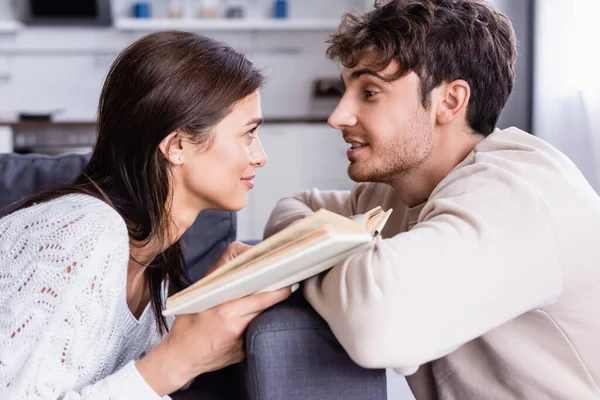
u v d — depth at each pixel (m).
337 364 0.98
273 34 5.26
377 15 1.16
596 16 2.56
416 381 1.23
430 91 1.15
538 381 1.03
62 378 0.97
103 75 5.17
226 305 0.98
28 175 1.63
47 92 5.16
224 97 1.05
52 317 0.94
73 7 4.98
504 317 0.92
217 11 5.13
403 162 1.18
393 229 1.41
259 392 0.97
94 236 0.98
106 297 1.00
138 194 1.08
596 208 1.02
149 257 1.16
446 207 0.98
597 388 1.03
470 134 1.20
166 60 1.05
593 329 1.01
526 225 0.94
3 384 0.92
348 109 1.17
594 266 0.99
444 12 1.15
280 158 4.66
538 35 3.01
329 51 1.21
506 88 1.23
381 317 0.87
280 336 0.97
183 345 0.98
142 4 5.02
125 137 1.07
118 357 1.20
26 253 0.98
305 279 1.04
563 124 2.84
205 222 1.70
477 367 1.10
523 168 1.03
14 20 5.09
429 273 0.89
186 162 1.08
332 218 0.96
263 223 4.70
